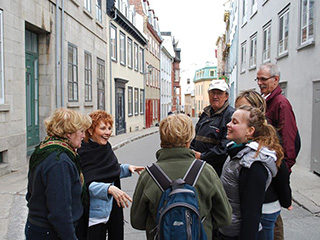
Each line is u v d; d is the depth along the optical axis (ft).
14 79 25.25
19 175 23.00
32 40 31.71
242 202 7.34
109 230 10.11
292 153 9.70
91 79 47.78
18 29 25.93
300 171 26.78
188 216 6.16
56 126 7.14
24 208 15.85
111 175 9.45
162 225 6.22
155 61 116.98
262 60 45.78
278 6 37.83
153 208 6.80
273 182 8.32
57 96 34.22
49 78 33.14
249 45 55.42
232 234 7.95
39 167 6.81
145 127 97.14
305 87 28.71
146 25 98.68
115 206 10.07
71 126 7.14
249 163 7.30
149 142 53.83
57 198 6.61
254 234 7.09
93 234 9.23
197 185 6.73
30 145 31.22
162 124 7.23
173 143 7.09
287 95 34.09
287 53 33.88
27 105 30.68
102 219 9.32
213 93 11.70
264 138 7.58
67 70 37.45
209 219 7.12
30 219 7.00
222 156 11.09
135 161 33.24
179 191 6.39
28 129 30.89
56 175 6.67
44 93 33.22
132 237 13.79
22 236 12.76
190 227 6.13
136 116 85.76
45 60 33.01
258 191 7.21
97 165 9.23
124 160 33.96
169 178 6.75
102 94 54.80
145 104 97.50
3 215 14.87
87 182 8.91
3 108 23.29
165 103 146.20
